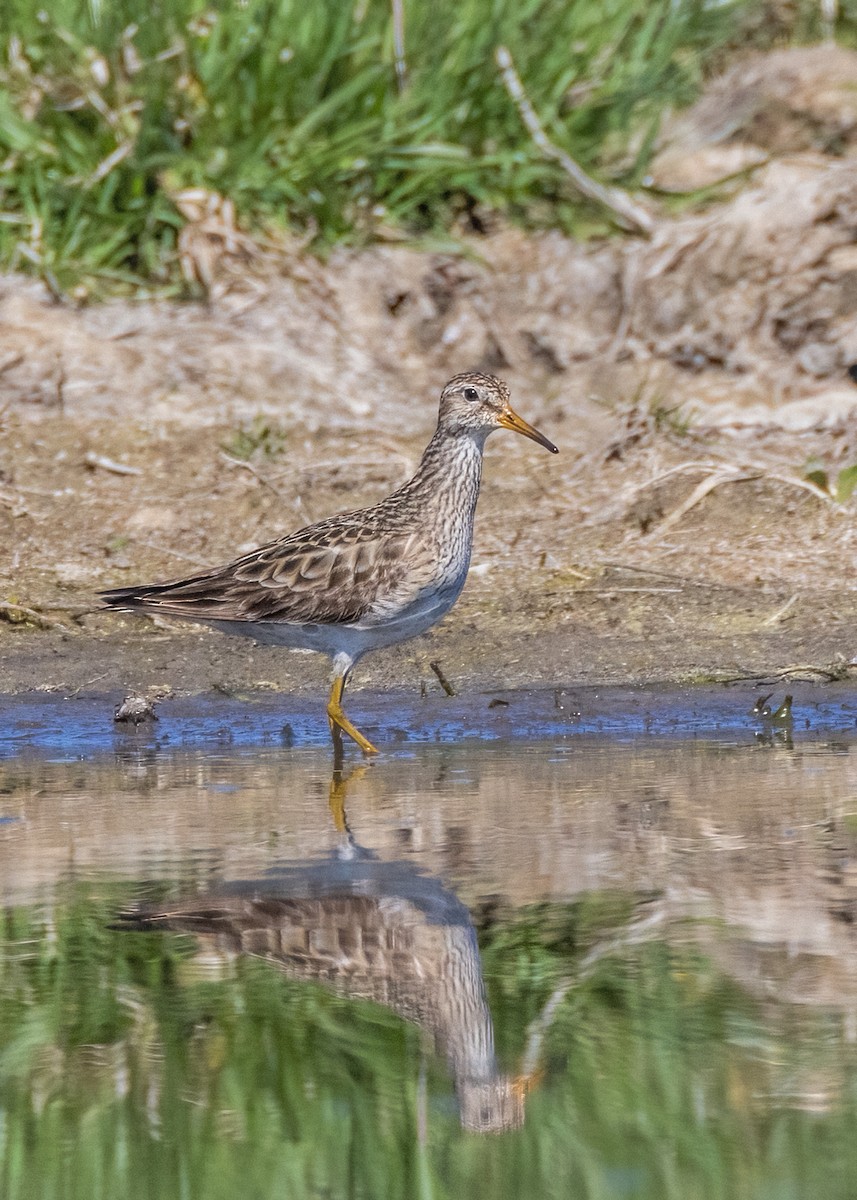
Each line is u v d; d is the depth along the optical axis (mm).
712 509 14617
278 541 11883
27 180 16609
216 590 11656
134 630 13125
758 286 16359
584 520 14562
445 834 8766
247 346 16000
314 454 15070
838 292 16203
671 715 11664
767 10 18969
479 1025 6332
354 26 17281
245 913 7477
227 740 11180
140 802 9531
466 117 17344
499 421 11852
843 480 14758
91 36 16750
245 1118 5758
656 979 6730
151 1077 6016
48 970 6844
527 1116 5699
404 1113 5738
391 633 11797
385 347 16328
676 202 17188
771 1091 5785
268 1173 5438
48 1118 5773
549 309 16531
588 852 8414
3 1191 5363
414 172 17172
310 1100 5840
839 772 10156
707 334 16281
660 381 16094
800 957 6914
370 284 16562
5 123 16609
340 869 8117
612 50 18094
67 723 11516
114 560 13828
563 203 17188
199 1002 6539
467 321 16438
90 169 16609
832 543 14164
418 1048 6168
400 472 14828
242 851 8445
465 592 13656
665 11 18531
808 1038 6180
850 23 18812
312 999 6562
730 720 11547
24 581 13531
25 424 15180
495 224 17203
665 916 7414
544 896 7703
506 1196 5223
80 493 14523
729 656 12578
